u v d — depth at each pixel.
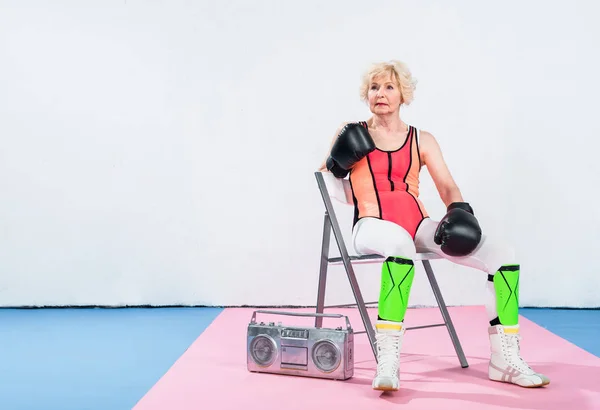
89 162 4.27
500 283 2.06
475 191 4.22
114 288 4.26
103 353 2.68
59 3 4.30
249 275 4.26
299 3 4.28
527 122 4.22
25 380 2.19
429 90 4.24
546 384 2.00
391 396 1.91
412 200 2.27
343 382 2.10
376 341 2.02
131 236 4.26
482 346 2.79
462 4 4.24
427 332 3.17
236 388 2.03
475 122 4.22
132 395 1.97
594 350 2.74
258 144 4.26
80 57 4.29
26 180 4.26
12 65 4.28
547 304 4.22
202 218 4.26
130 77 4.28
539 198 4.22
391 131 2.35
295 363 2.18
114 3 4.30
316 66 4.27
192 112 4.27
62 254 4.26
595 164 4.21
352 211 4.22
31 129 4.27
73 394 1.99
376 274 4.21
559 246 4.22
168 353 2.67
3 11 4.30
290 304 4.25
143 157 4.27
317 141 4.25
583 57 4.21
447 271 4.23
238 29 4.28
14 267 4.25
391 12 4.25
